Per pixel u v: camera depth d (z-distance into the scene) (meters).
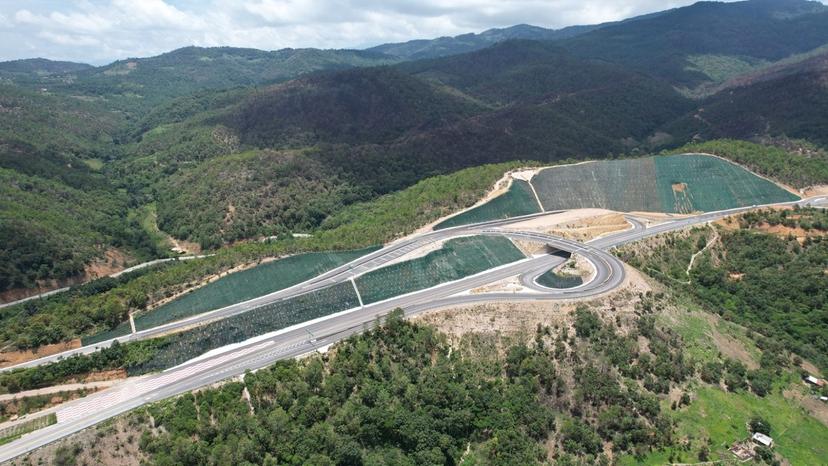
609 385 142.50
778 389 154.00
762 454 133.88
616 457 131.75
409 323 160.62
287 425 127.31
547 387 143.88
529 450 130.88
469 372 147.12
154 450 121.50
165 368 148.00
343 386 138.62
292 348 154.50
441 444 130.88
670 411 141.50
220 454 118.31
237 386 137.62
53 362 144.00
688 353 157.88
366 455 129.25
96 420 127.44
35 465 115.81
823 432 143.12
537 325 160.38
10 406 130.75
